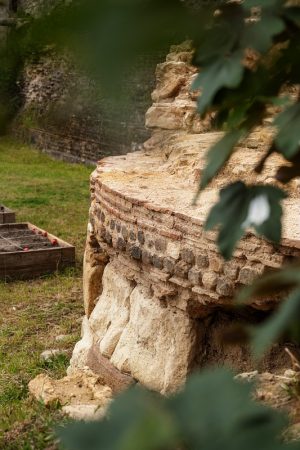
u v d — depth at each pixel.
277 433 0.64
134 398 0.65
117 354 6.34
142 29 0.73
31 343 8.15
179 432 0.62
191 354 5.74
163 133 8.69
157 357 5.95
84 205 15.88
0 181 18.61
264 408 0.66
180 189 6.40
